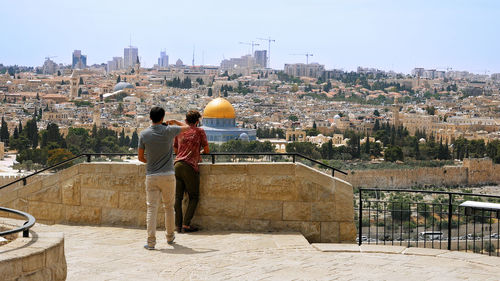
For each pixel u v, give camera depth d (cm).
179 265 1107
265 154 1459
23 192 1664
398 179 16250
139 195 1527
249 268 1091
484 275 1064
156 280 1007
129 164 1537
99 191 1568
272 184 1429
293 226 1423
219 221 1456
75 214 1595
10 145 18738
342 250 1238
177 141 1438
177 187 1426
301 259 1166
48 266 838
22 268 795
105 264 1114
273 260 1153
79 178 1591
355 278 1034
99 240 1353
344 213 1414
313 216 1418
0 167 13888
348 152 19775
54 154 14525
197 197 1431
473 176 17838
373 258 1180
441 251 1234
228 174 1449
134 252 1220
